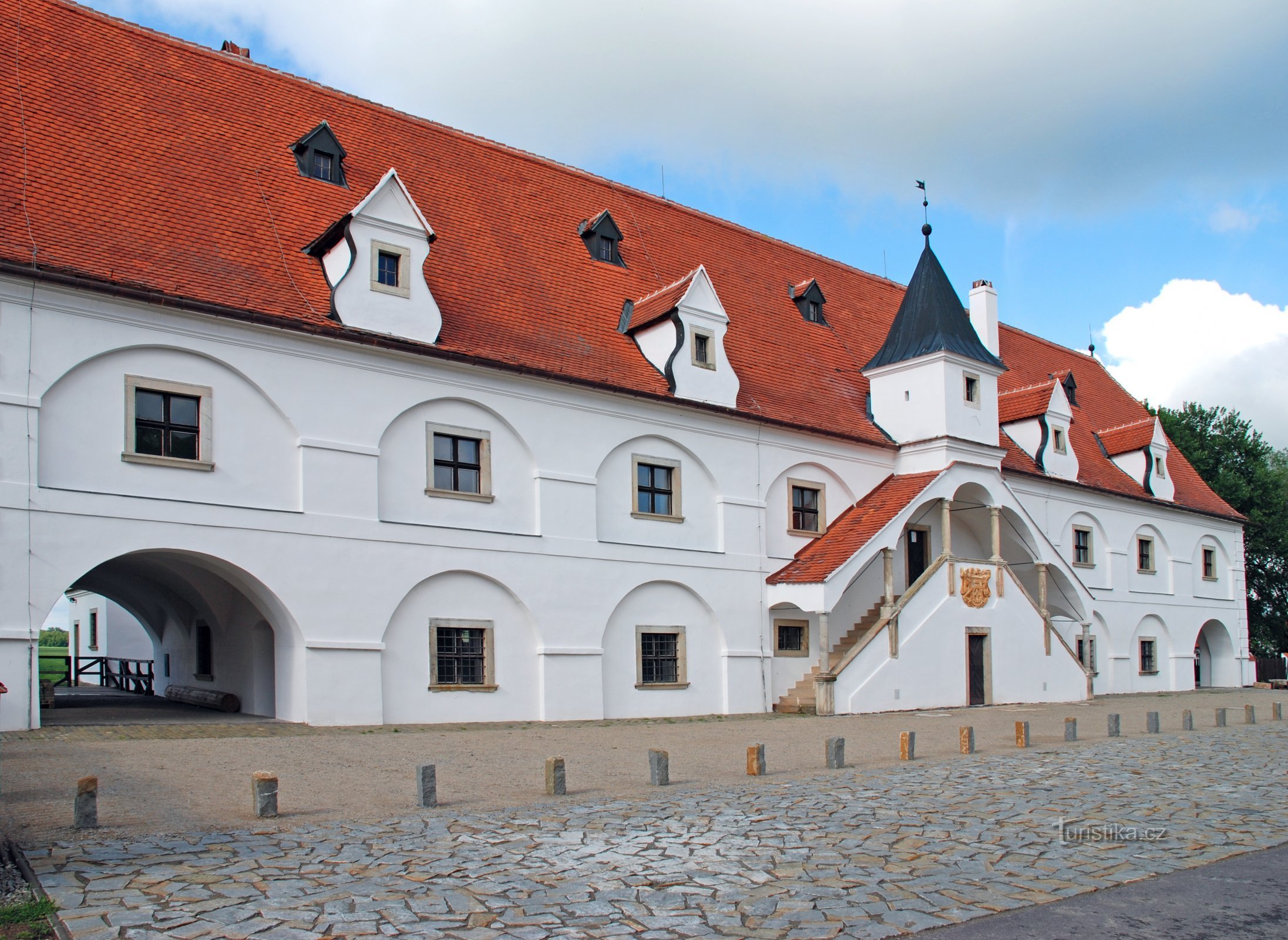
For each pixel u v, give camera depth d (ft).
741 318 103.71
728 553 89.51
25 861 30.55
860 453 100.89
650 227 106.32
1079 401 150.30
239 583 65.57
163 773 45.44
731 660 88.84
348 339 67.97
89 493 58.18
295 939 24.18
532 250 90.27
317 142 80.23
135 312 60.39
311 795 42.22
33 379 56.65
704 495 89.20
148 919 25.25
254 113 80.94
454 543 72.69
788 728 75.36
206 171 72.95
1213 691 143.23
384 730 65.31
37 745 51.80
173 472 61.52
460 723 71.72
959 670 97.71
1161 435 142.31
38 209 61.26
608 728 72.54
